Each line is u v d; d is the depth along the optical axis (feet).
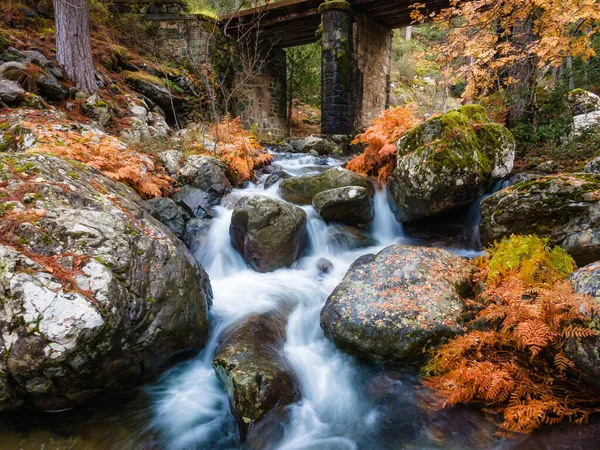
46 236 8.86
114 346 8.80
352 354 11.41
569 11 16.67
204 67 37.11
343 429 9.21
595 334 8.27
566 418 8.44
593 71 32.48
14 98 20.98
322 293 14.73
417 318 10.76
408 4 40.34
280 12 41.60
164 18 41.96
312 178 20.30
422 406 9.41
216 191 20.42
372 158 22.00
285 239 16.34
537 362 9.69
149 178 18.67
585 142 20.83
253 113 48.32
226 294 14.44
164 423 9.53
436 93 66.28
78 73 26.18
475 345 10.11
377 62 48.29
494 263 12.52
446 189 16.58
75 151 16.47
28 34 28.96
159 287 9.97
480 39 20.74
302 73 57.00
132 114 27.50
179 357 11.00
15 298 7.80
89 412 9.47
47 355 7.72
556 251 12.23
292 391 9.91
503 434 8.27
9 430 8.62
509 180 17.31
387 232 19.72
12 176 10.27
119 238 9.71
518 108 24.29
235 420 9.36
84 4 26.27
